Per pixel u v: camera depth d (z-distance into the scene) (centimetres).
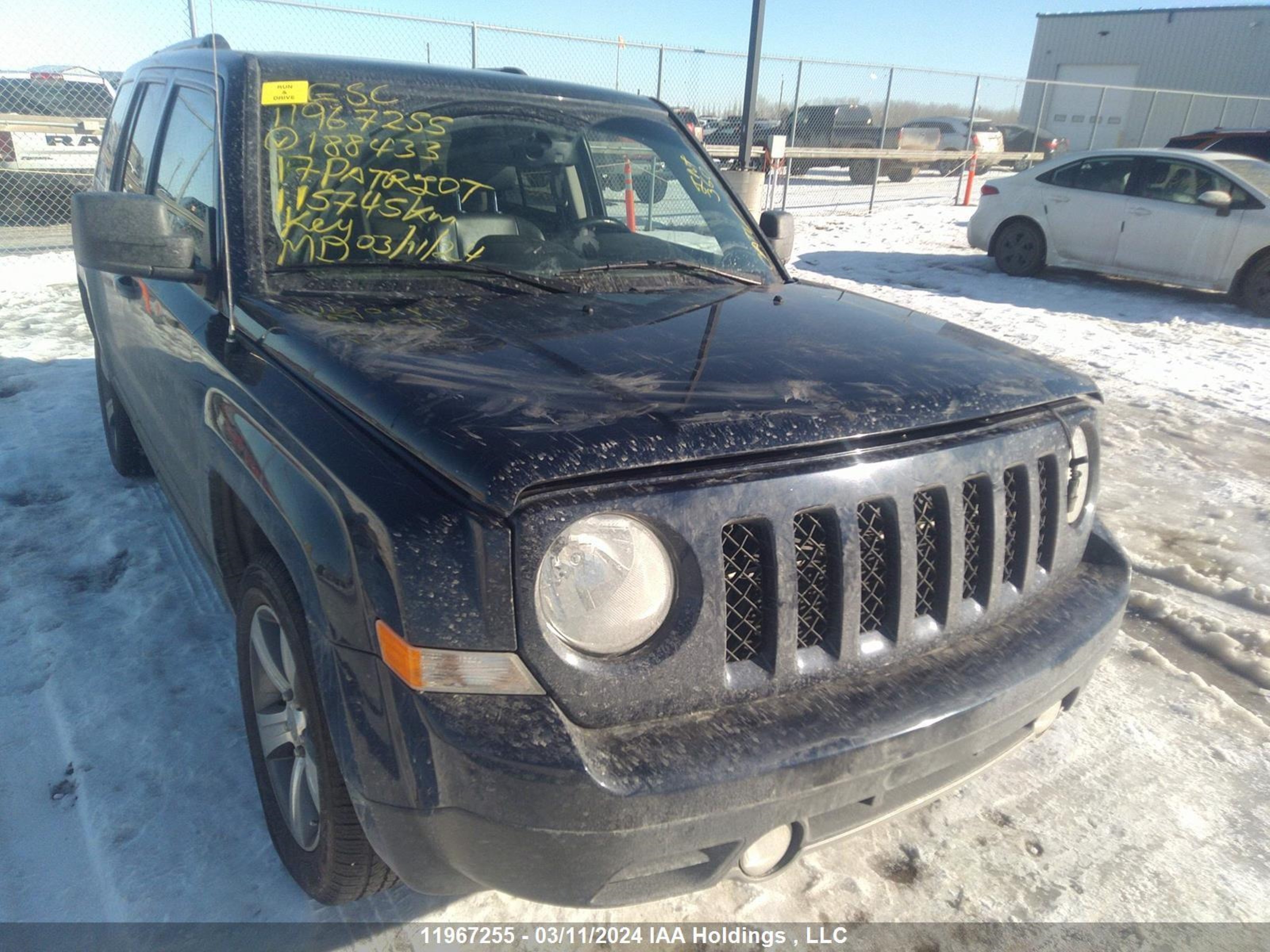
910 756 172
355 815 184
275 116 258
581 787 146
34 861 221
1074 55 3434
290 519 177
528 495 151
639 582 157
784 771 158
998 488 193
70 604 331
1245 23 3011
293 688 196
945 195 2077
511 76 316
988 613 196
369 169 260
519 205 279
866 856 237
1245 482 517
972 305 972
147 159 339
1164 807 259
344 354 191
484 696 151
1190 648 346
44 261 997
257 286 231
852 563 172
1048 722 216
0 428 505
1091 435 222
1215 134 1439
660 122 339
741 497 162
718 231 315
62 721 269
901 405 185
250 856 226
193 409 243
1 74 1053
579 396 174
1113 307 990
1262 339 868
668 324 223
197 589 343
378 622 156
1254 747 287
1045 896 227
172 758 256
